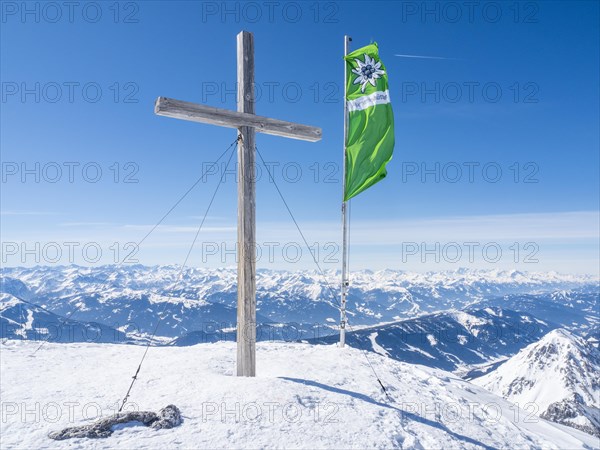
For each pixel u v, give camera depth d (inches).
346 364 540.4
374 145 647.8
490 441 376.8
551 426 531.2
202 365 477.4
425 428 362.0
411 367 618.8
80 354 532.7
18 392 359.3
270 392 371.2
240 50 452.4
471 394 574.2
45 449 250.5
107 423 285.3
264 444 281.1
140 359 511.8
